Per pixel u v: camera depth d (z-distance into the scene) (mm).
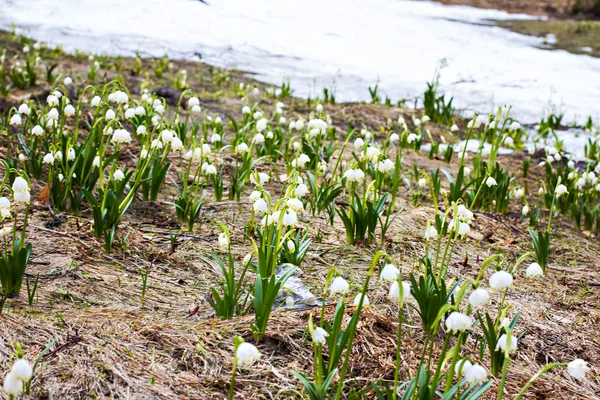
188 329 1514
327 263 1818
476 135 3678
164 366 1429
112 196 1789
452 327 1278
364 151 1860
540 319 1710
